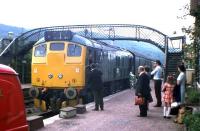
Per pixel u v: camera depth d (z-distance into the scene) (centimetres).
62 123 1294
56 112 1928
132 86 3241
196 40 1367
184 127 1186
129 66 3491
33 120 1151
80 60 1942
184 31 1370
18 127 517
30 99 2395
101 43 2434
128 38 3600
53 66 1975
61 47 1973
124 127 1245
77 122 1320
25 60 3384
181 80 1375
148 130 1198
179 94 1379
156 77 1784
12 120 507
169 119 1415
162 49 3472
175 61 2980
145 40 3581
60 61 1964
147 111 1636
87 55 1986
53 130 1165
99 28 3659
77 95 1914
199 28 1335
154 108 1753
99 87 1642
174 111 1381
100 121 1354
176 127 1246
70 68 1950
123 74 3134
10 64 3281
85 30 3656
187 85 2141
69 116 1415
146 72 1491
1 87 494
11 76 518
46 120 1347
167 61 2983
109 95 2486
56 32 1991
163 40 3472
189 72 2148
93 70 1644
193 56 1484
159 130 1198
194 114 1108
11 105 508
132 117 1462
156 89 1788
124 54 3184
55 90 1973
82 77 1941
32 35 3447
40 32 3462
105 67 2398
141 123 1323
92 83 1644
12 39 3628
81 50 1952
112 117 1452
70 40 1967
